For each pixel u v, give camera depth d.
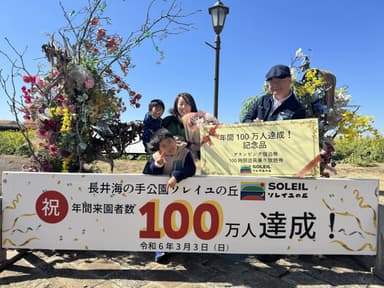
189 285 2.41
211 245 2.62
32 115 3.21
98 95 3.30
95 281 2.45
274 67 2.94
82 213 2.64
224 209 2.61
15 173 2.63
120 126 3.74
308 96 3.28
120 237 2.64
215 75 6.09
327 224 2.59
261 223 2.61
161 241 2.64
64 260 2.82
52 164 3.33
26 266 2.69
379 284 2.47
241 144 2.69
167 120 3.52
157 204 2.62
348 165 9.63
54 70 3.23
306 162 2.57
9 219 2.64
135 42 3.36
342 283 2.48
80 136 3.16
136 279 2.50
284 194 2.59
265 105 3.16
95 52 3.38
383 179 7.11
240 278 2.54
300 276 2.59
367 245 2.59
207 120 3.25
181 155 2.66
